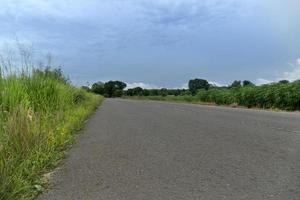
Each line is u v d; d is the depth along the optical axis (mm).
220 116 17953
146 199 5551
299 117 17109
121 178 6629
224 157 8086
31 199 5625
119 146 9578
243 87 36375
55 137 9523
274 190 5816
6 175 5555
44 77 14344
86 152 8852
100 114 19984
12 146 7133
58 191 6008
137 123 14898
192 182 6309
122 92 101625
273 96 29531
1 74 10977
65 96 16125
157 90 92438
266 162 7582
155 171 7043
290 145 9383
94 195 5789
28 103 10289
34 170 6770
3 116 8781
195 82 69062
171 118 17078
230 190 5855
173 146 9453
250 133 11555
